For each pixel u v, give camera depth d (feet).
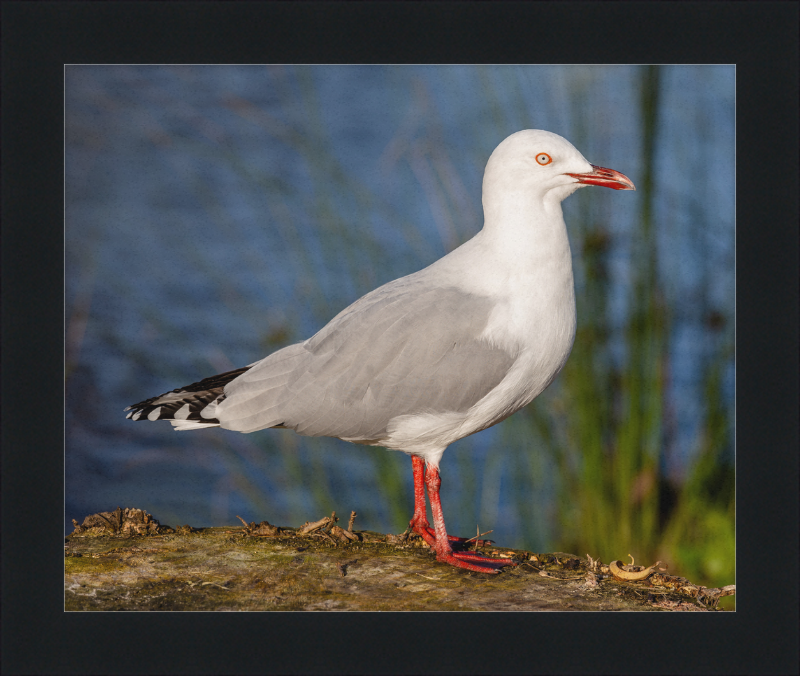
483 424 21.11
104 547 20.81
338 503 28.58
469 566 20.15
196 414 22.30
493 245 20.86
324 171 32.58
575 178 20.51
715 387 27.27
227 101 39.47
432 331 20.21
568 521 26.66
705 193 31.24
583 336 27.02
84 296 34.83
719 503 26.45
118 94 39.14
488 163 21.26
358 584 19.04
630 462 26.37
